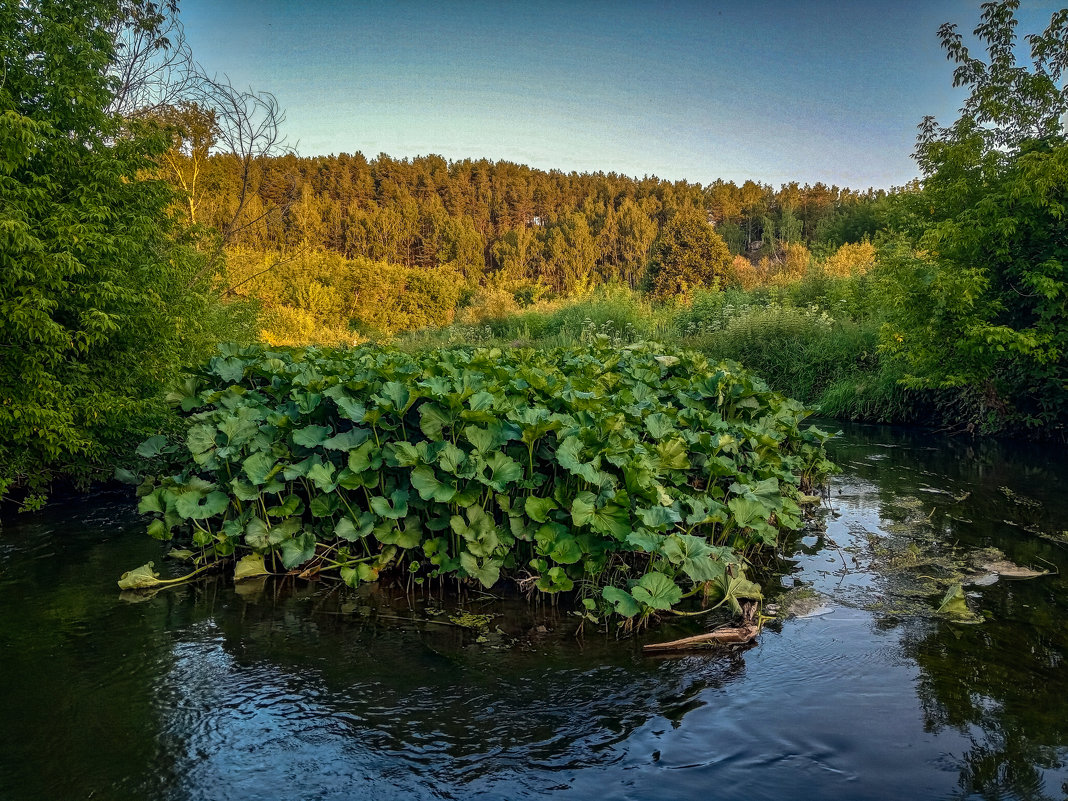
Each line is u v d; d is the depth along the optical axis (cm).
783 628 399
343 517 476
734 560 418
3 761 278
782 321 1563
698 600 442
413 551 489
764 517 472
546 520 443
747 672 348
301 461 512
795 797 253
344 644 382
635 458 450
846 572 492
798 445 739
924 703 318
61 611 428
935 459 912
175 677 346
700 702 320
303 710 315
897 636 389
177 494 493
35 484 659
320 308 3488
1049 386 969
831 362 1413
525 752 282
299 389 547
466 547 453
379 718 308
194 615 422
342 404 486
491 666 356
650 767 271
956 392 1133
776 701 320
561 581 420
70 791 259
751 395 671
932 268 1013
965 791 256
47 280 602
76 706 319
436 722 305
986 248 967
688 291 3169
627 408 557
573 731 297
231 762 277
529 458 468
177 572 495
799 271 2938
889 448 998
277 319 2416
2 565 511
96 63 674
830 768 270
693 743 287
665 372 771
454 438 475
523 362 792
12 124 568
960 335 985
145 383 733
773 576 485
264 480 481
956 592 425
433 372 632
